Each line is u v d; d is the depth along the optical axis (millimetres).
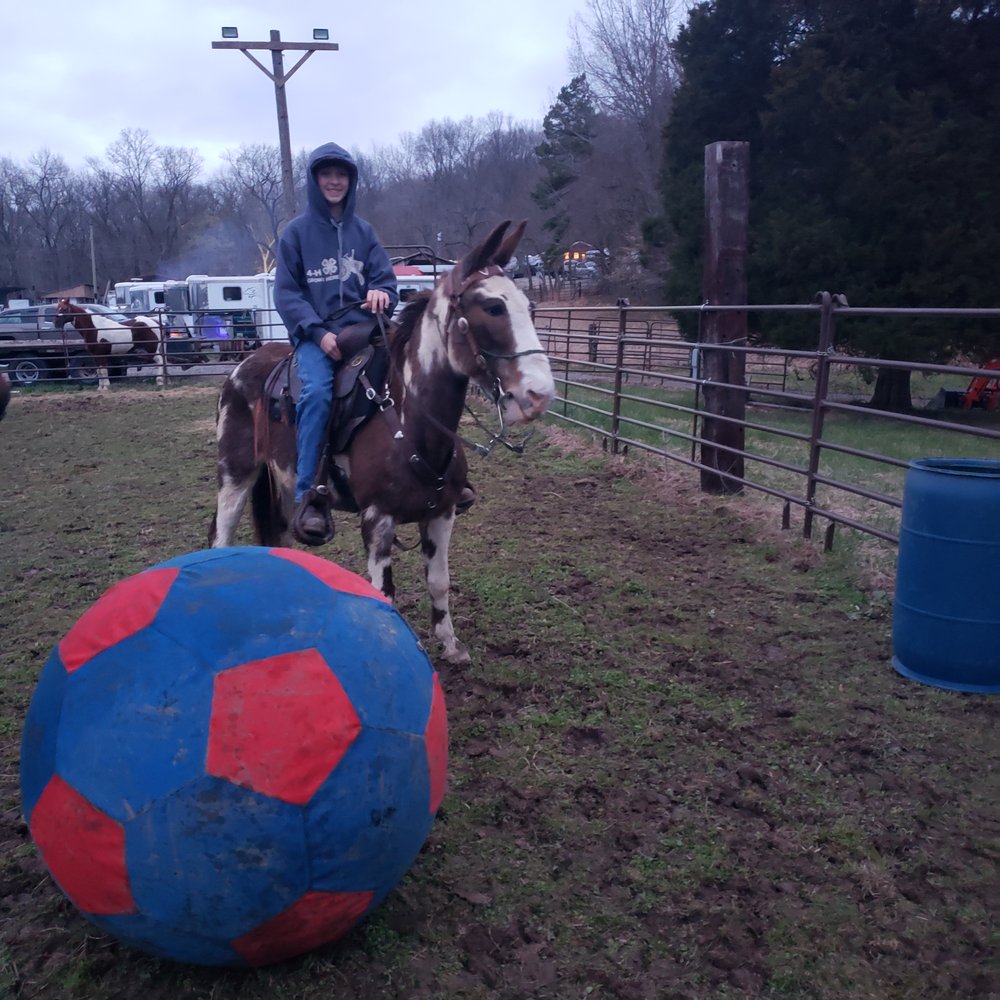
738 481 7695
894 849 3176
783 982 2602
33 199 74500
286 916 2330
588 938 2781
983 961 2670
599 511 7887
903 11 17031
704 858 3135
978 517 4129
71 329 23000
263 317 27984
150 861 2209
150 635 2361
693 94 19375
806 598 5621
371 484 4316
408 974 2637
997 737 3930
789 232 16891
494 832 3305
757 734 3982
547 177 52750
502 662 4770
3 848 3262
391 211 69750
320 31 20641
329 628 2449
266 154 75438
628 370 9820
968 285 15969
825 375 6324
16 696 4449
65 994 2584
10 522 8062
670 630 5172
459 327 4008
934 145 15773
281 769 2225
